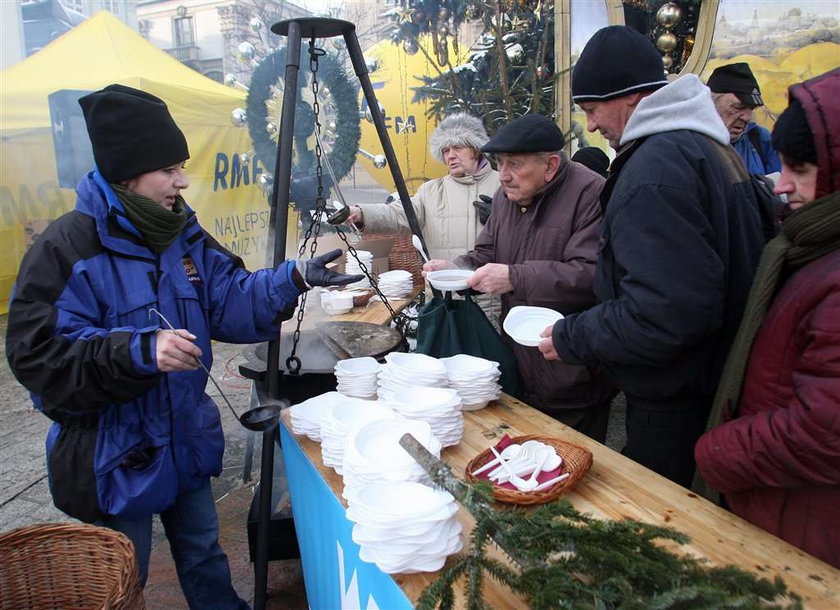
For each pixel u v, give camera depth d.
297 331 2.12
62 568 1.54
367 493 1.19
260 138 4.04
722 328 1.52
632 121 1.54
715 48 4.34
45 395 1.46
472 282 2.10
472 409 1.90
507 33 5.15
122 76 6.03
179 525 1.89
